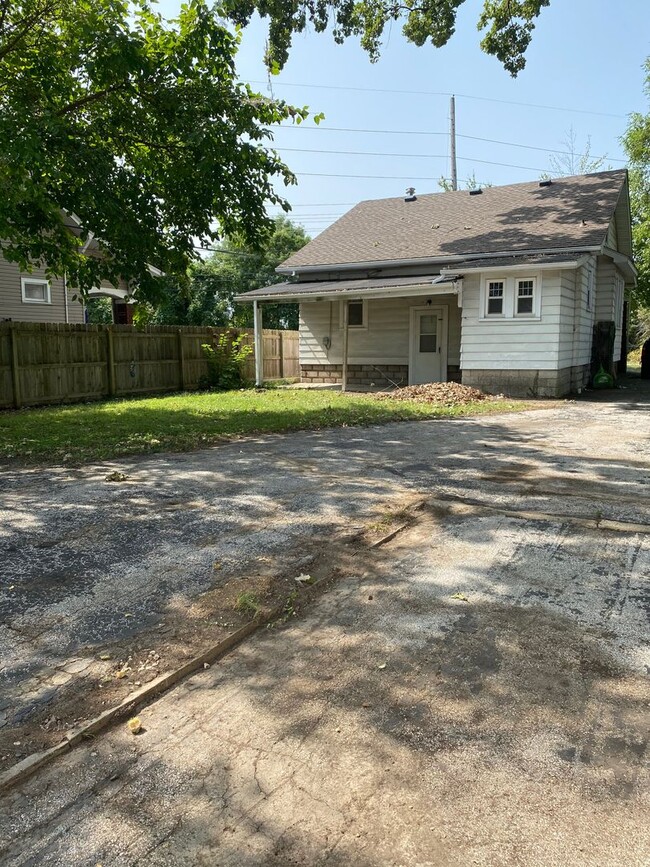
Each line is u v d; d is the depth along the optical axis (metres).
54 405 12.56
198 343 16.58
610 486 5.46
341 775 2.06
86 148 8.22
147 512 4.87
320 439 8.16
